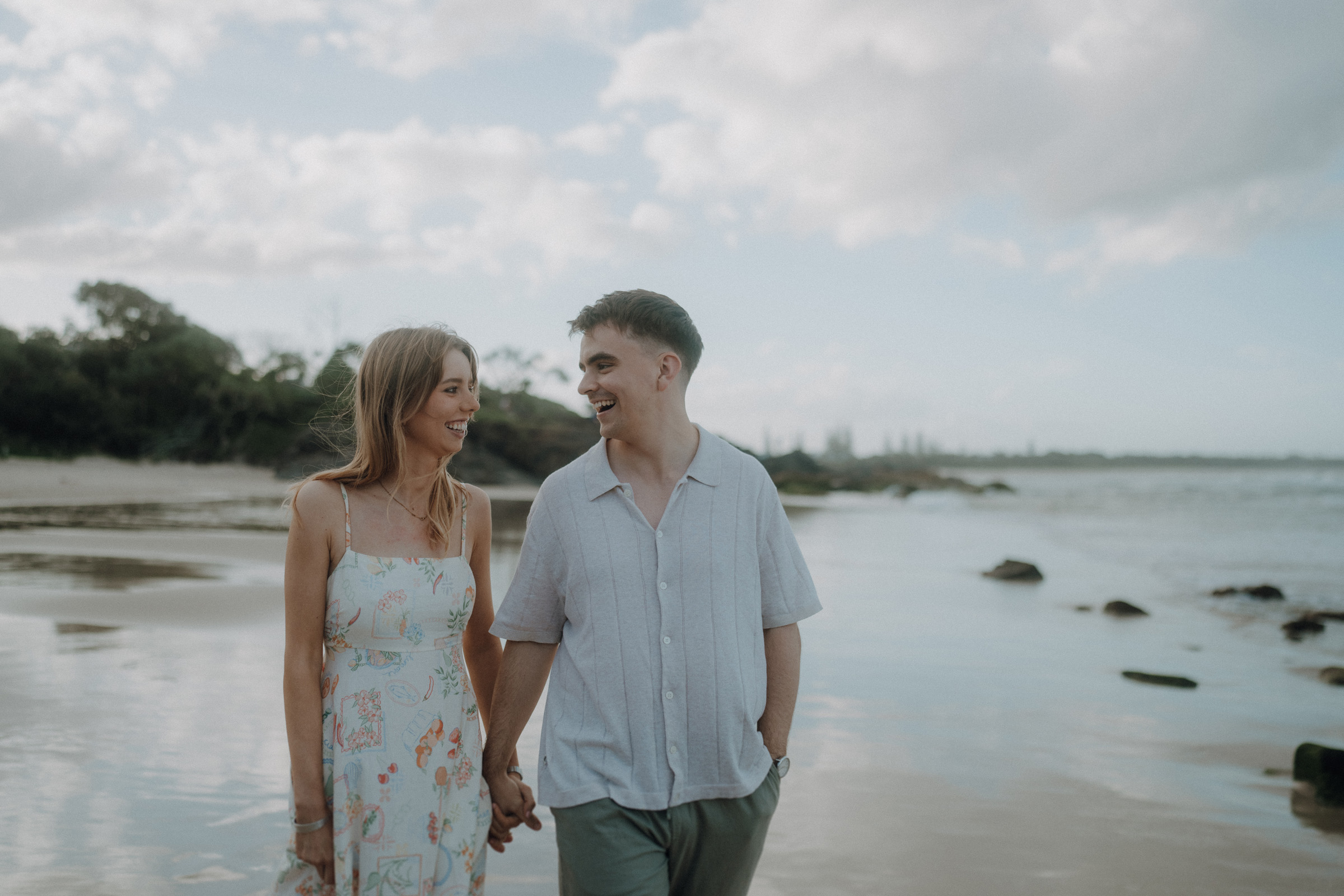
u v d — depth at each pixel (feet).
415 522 7.07
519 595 6.91
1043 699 18.74
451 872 6.72
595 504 6.70
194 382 179.83
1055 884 10.03
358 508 6.84
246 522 64.85
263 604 27.81
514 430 171.83
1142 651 24.70
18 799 11.70
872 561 47.62
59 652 20.52
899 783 13.28
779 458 218.79
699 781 6.36
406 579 6.72
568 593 6.71
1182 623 30.09
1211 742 15.88
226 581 32.91
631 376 6.66
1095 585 40.09
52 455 157.07
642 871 6.17
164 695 16.94
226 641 22.15
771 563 6.95
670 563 6.51
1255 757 15.01
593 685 6.43
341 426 8.16
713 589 6.51
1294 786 13.47
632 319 6.68
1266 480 293.64
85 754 13.52
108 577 33.55
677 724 6.34
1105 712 17.80
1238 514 108.37
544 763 6.55
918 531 73.36
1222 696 19.53
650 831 6.29
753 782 6.47
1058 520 93.86
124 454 168.25
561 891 6.54
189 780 12.51
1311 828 11.80
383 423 6.88
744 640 6.60
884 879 10.09
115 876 9.61
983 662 22.43
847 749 14.93
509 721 7.09
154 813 11.34
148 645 21.52
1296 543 65.98
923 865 10.48
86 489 112.27
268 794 12.05
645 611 6.47
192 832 10.79
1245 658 24.30
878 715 17.15
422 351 6.84
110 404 168.96
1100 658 23.52
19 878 9.50
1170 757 14.93
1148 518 98.84
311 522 6.61
